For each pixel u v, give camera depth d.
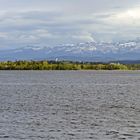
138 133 49.72
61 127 53.38
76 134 48.88
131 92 117.94
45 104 81.75
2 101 87.75
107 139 46.25
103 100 91.62
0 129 51.41
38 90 126.12
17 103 83.31
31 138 46.50
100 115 65.12
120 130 51.62
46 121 58.03
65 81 190.75
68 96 102.81
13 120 58.56
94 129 52.19
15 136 47.47
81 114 65.94
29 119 59.75
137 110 72.00
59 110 71.25
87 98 96.75
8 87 141.75
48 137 47.06
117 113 67.62
